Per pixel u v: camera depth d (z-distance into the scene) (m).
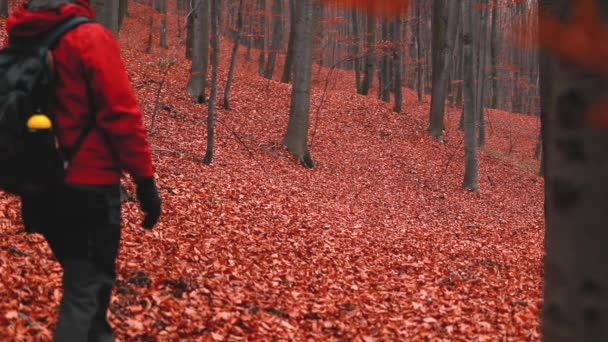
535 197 19.33
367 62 27.56
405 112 24.73
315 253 7.45
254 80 22.77
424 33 38.94
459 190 17.16
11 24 2.19
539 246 11.14
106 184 2.29
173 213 7.35
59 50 2.16
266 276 5.89
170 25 36.34
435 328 5.07
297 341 4.22
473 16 16.97
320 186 13.44
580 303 1.15
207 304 4.49
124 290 4.22
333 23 26.56
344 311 5.17
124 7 23.62
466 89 17.16
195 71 17.02
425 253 8.89
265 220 8.62
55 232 2.31
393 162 18.17
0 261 4.14
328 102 22.56
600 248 1.11
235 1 37.41
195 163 11.38
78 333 2.25
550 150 1.21
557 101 1.14
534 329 5.34
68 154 2.21
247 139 15.18
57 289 3.98
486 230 12.50
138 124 2.23
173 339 3.70
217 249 6.34
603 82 1.04
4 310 3.37
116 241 2.40
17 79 2.06
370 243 8.84
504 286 7.15
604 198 1.09
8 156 2.04
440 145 21.77
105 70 2.16
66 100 2.17
